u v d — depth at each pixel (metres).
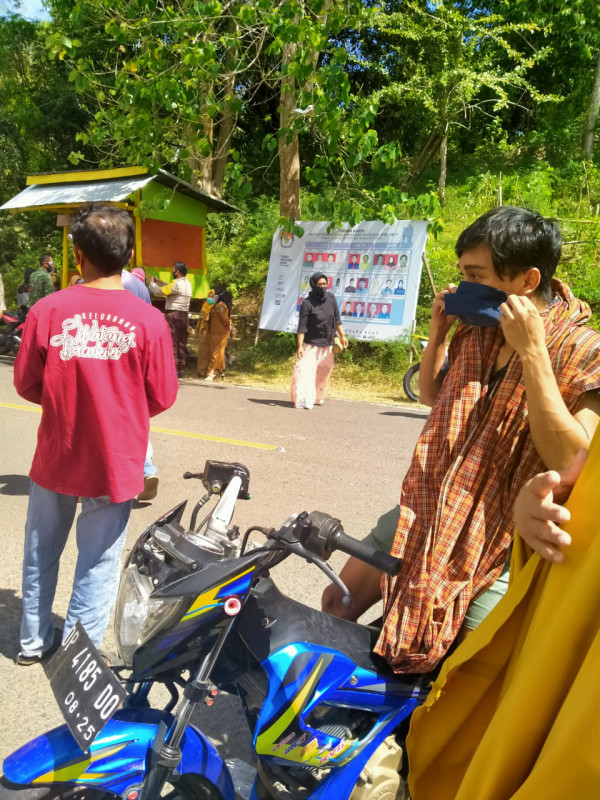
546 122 24.19
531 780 1.32
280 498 6.06
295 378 10.48
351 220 12.23
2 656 3.57
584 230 16.16
